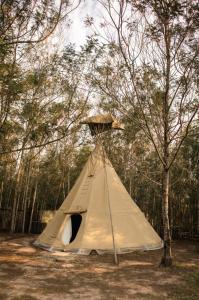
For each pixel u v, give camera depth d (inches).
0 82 284.5
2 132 320.5
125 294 264.2
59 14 263.1
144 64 361.7
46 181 694.5
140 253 428.5
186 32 336.5
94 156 509.7
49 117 377.7
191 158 594.6
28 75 370.0
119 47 357.7
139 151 518.9
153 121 362.6
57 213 490.3
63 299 247.3
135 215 471.2
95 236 429.4
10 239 531.5
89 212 448.5
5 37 247.9
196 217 628.4
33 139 317.1
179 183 613.9
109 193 467.2
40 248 451.8
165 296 260.2
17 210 636.7
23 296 250.2
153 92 364.2
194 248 512.7
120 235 435.8
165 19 331.3
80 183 492.7
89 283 293.9
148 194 669.9
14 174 669.3
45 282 292.5
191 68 346.0
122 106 374.3
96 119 484.1
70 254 413.1
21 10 252.4
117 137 559.5
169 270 343.6
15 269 335.9
